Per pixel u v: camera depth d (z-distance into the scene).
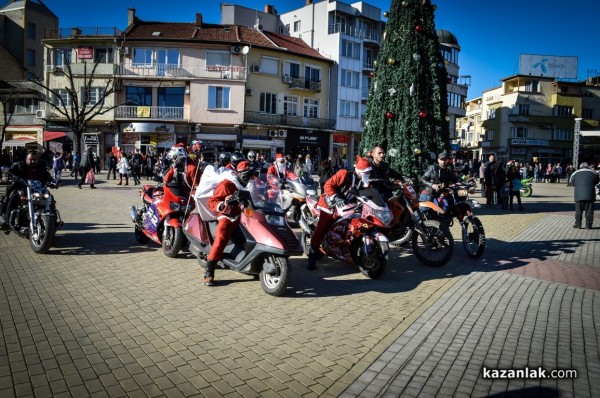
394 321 4.77
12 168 7.55
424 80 12.81
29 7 49.22
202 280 6.12
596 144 59.00
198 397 3.13
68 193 17.64
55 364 3.56
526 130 59.12
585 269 7.27
